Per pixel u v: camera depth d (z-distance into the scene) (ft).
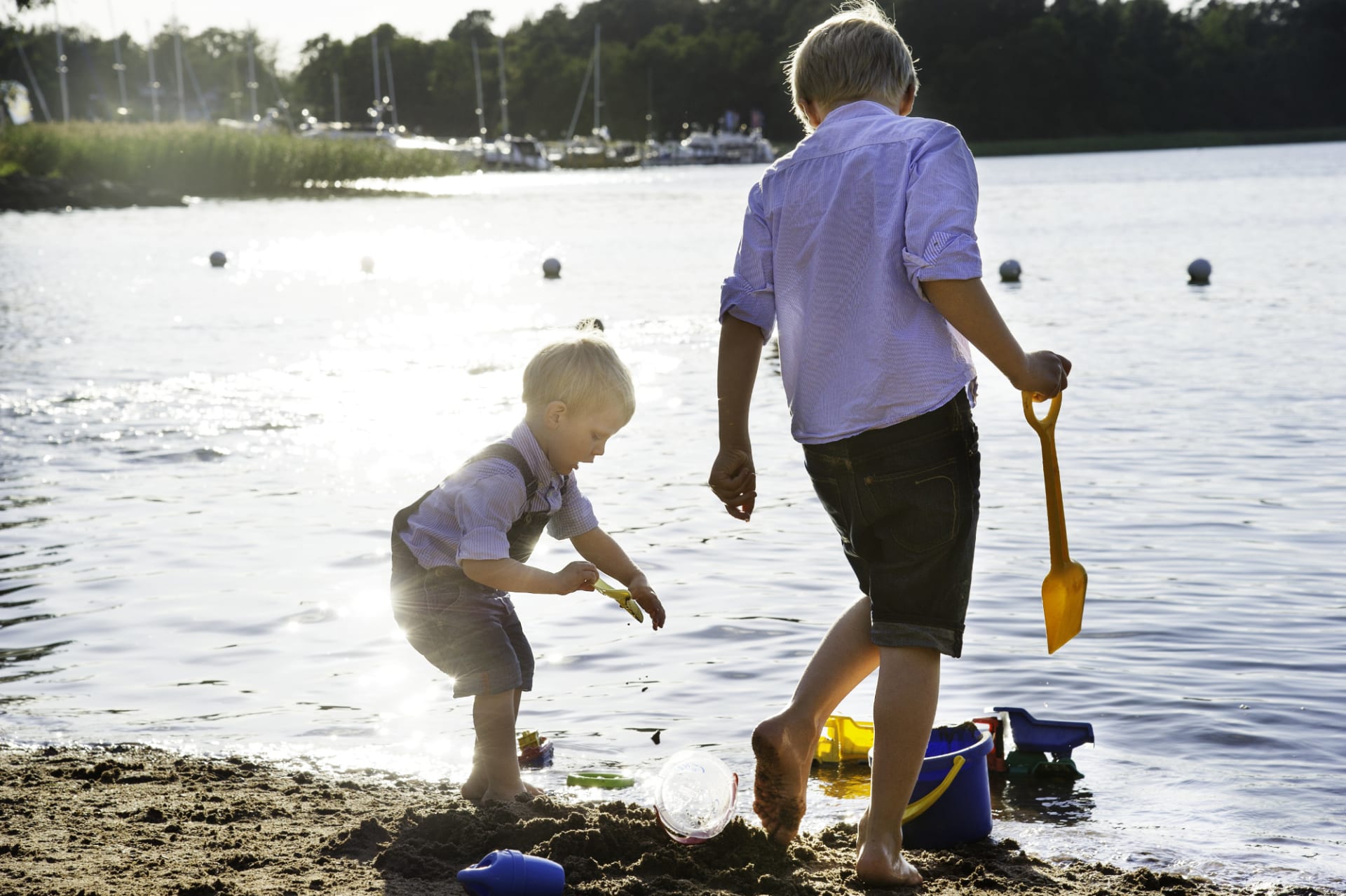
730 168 393.70
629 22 546.26
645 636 18.80
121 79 425.28
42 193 185.98
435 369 44.16
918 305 11.43
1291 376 38.83
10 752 14.69
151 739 15.14
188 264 92.58
